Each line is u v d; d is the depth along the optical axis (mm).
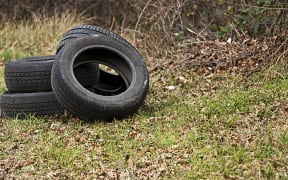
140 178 5406
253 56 8539
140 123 6840
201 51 9125
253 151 5625
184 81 8398
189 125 6582
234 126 6398
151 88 8305
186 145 5988
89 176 5543
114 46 7676
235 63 8609
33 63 7664
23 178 5617
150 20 10750
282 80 7730
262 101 7121
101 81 8336
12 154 6258
